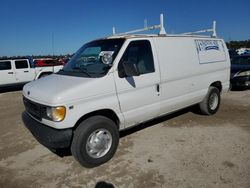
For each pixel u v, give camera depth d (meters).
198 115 6.37
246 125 5.55
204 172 3.61
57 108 3.42
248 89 9.75
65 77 4.15
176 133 5.18
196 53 5.45
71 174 3.75
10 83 13.32
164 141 4.79
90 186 3.42
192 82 5.36
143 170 3.74
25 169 3.97
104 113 4.07
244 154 4.11
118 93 3.98
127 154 4.29
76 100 3.54
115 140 4.05
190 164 3.85
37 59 14.49
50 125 3.59
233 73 9.55
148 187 3.31
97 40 4.75
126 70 3.83
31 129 3.91
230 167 3.71
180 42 5.12
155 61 4.53
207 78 5.79
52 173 3.81
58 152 4.52
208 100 6.02
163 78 4.64
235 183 3.31
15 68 13.41
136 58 4.26
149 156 4.18
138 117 4.36
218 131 5.21
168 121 5.96
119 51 4.05
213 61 5.93
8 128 6.16
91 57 4.40
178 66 4.96
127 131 5.38
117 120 4.15
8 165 4.13
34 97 3.82
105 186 3.39
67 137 3.54
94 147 3.82
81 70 4.20
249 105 7.33
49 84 3.96
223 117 6.18
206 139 4.81
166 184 3.36
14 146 4.93
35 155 4.46
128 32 5.63
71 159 4.23
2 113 7.91
